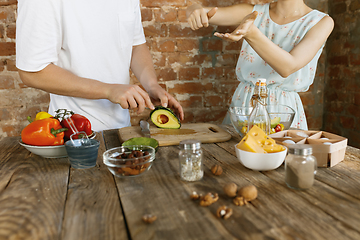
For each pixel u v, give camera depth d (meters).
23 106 1.92
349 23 2.04
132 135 1.08
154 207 0.58
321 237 0.47
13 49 1.85
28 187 0.69
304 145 0.65
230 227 0.50
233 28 2.11
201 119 2.20
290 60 1.24
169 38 2.05
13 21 1.82
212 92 2.18
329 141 0.80
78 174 0.76
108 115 1.39
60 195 0.64
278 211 0.55
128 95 1.04
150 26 2.01
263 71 1.54
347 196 0.61
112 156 0.77
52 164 0.84
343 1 2.07
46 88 1.12
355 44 2.00
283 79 1.50
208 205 0.57
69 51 1.22
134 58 1.51
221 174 0.74
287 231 0.48
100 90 1.08
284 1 1.49
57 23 1.13
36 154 0.90
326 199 0.59
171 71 2.10
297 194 0.62
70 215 0.55
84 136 0.92
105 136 1.16
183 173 0.70
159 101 1.33
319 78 2.32
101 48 1.28
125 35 1.34
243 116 1.03
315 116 2.38
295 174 0.63
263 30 1.58
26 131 0.85
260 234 0.48
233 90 2.21
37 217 0.55
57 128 0.88
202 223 0.51
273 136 0.88
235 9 1.61
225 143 1.03
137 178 0.72
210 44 2.11
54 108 1.37
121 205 0.59
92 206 0.59
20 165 0.84
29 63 1.06
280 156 0.73
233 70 2.18
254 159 0.73
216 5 2.05
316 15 1.43
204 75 2.14
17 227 0.52
